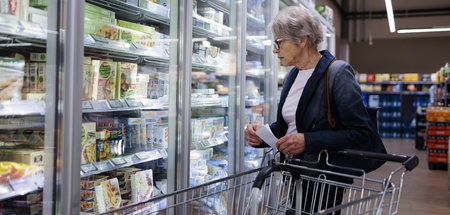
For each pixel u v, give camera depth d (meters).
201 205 2.46
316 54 1.75
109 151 1.91
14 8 1.30
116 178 1.94
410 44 15.23
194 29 2.43
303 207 1.72
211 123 2.64
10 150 1.39
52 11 1.37
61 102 1.39
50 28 1.37
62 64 1.39
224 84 2.85
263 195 1.68
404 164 1.29
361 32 14.62
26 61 1.39
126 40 1.93
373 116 1.72
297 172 1.47
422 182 5.71
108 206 1.87
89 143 1.74
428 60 15.02
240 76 2.90
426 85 13.01
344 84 1.62
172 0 2.17
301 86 1.76
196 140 2.46
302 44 1.69
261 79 3.42
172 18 2.17
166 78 2.17
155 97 2.16
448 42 14.77
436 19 13.81
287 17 1.67
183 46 2.18
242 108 2.92
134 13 2.05
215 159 2.80
